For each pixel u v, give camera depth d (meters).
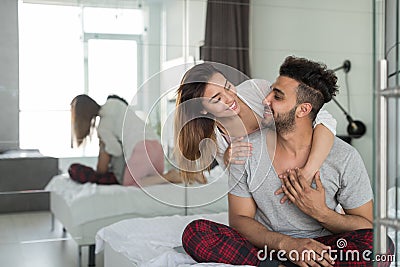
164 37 3.26
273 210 2.39
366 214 2.35
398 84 1.69
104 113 3.17
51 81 3.09
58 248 3.13
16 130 3.05
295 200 2.30
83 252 3.17
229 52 3.39
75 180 3.14
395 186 1.63
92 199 3.17
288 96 2.47
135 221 2.95
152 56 3.24
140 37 3.21
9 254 3.06
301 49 3.54
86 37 3.13
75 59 3.12
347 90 3.62
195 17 3.31
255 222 2.33
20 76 3.04
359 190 2.34
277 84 2.50
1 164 3.04
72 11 3.11
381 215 1.60
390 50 1.70
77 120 3.13
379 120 1.58
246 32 3.42
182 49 3.29
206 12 3.33
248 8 3.42
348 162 2.35
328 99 2.54
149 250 2.49
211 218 3.19
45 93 3.08
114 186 3.20
